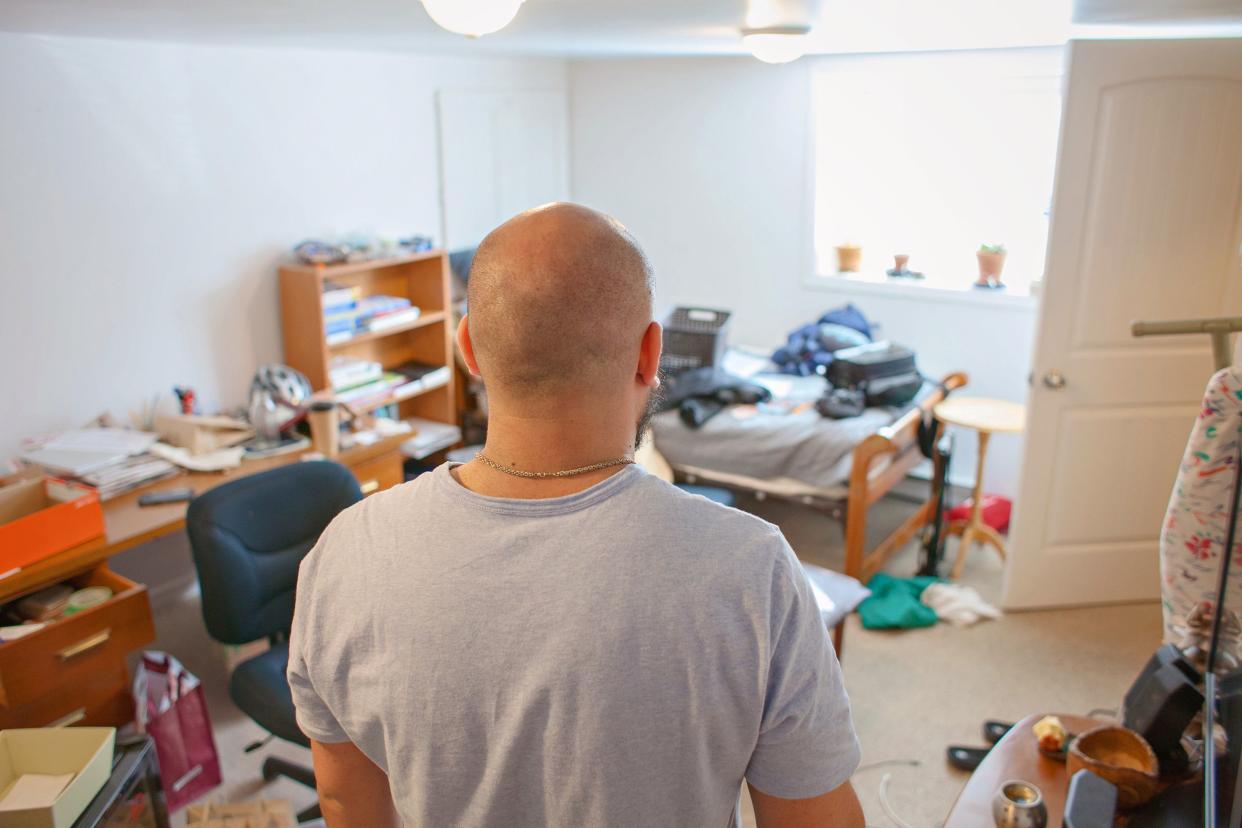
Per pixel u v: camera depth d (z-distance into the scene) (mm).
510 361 775
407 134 4195
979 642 3328
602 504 780
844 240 4660
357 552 838
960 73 4148
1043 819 1437
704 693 755
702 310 4223
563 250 760
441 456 4367
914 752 2768
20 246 2930
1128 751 1527
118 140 3127
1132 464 3328
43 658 2285
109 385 3236
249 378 3676
